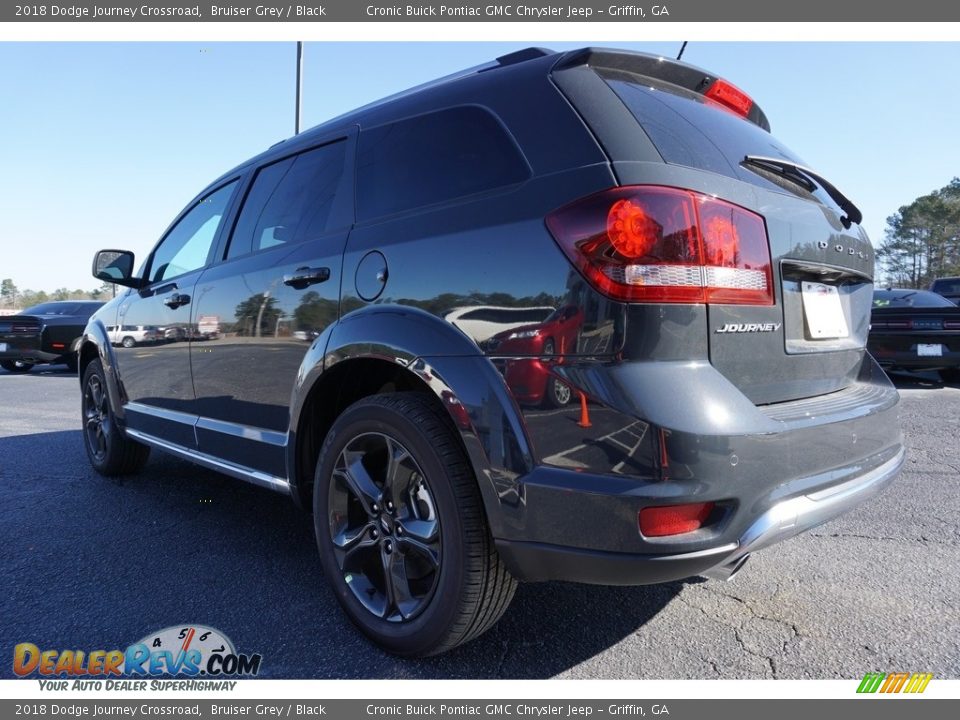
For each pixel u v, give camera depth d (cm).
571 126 186
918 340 798
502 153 199
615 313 161
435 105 229
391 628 207
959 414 633
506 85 210
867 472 207
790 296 201
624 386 159
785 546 301
